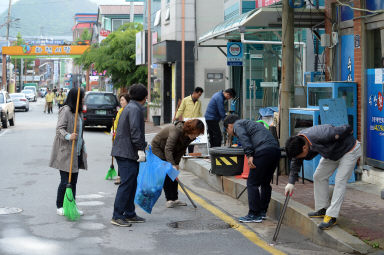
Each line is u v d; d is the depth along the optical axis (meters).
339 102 10.34
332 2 11.77
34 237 7.13
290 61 11.36
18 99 48.28
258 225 8.06
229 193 10.41
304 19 13.51
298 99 12.47
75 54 73.75
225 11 23.23
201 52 29.70
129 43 38.56
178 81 29.77
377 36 10.34
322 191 7.44
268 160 8.06
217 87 29.84
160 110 33.59
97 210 8.84
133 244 6.91
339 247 6.68
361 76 10.52
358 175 10.56
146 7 39.78
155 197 8.27
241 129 8.16
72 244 6.84
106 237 7.22
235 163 10.68
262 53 18.48
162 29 32.94
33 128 27.58
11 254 6.36
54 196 9.93
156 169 8.23
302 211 7.72
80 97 8.34
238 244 6.98
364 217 7.70
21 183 11.30
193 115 14.75
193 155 13.88
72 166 8.27
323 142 7.08
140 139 7.74
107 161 15.16
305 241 7.18
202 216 8.61
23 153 16.77
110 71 38.72
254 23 14.33
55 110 52.34
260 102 18.59
